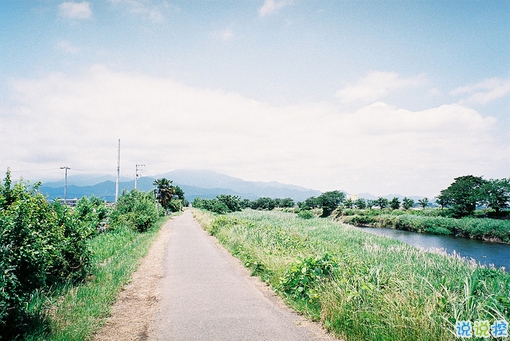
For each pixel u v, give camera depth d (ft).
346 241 70.90
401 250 57.72
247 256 38.65
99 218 63.93
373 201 275.80
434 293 18.62
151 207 90.53
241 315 20.42
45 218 23.34
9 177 22.34
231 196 226.38
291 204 399.44
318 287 22.53
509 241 110.11
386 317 17.35
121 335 17.24
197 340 16.62
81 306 20.42
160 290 26.50
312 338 16.92
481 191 181.27
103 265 33.68
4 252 14.84
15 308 15.39
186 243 57.47
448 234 135.85
